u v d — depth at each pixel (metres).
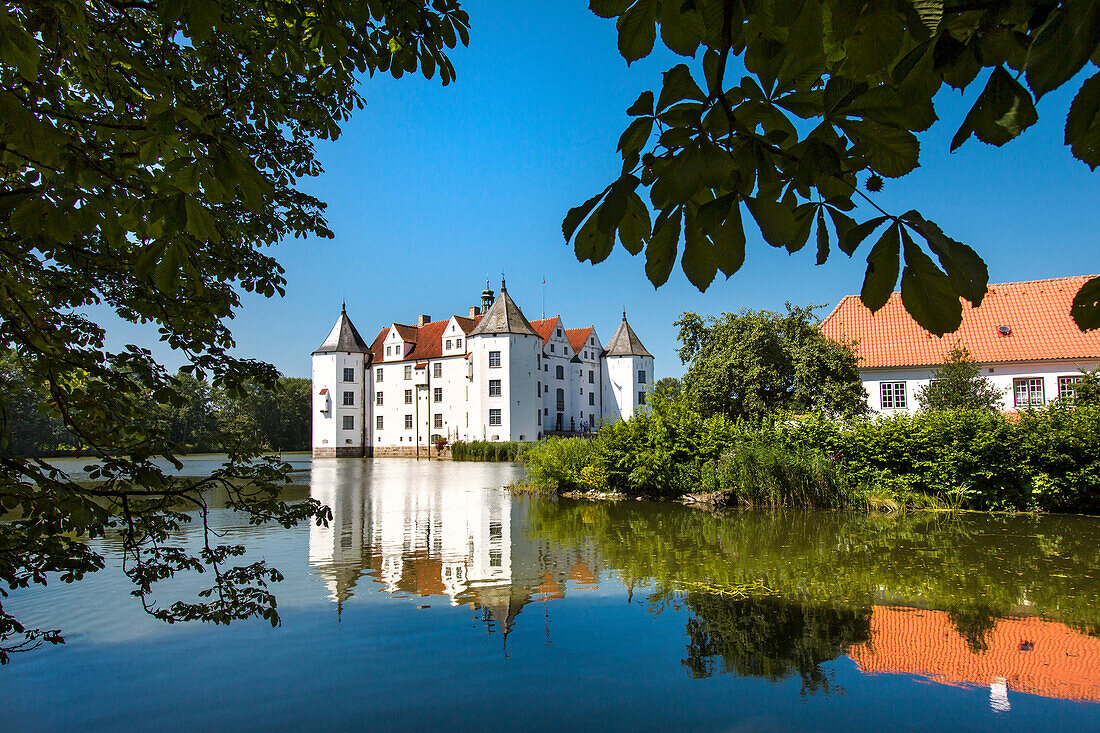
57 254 3.56
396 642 5.50
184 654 5.21
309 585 7.49
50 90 2.66
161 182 1.88
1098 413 14.66
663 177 1.25
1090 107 1.09
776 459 16.03
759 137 1.32
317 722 4.02
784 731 3.90
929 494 15.89
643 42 1.37
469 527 12.39
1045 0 1.08
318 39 3.44
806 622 6.06
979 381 22.25
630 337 63.69
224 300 4.59
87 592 7.00
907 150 1.23
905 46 1.31
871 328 29.56
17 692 4.48
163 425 4.24
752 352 23.12
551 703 4.30
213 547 9.80
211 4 1.86
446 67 3.39
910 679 4.70
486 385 51.75
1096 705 4.25
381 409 58.16
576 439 21.55
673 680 4.69
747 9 1.28
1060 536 11.15
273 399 82.19
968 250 1.18
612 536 11.20
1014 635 5.67
